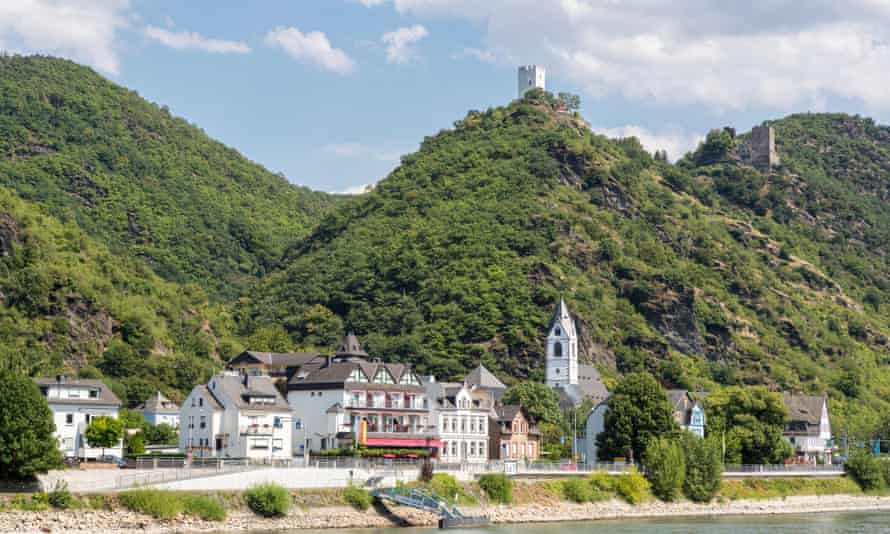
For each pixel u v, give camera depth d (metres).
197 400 186.38
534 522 166.38
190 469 144.00
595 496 180.62
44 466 130.75
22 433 129.62
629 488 186.00
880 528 174.75
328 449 187.00
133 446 173.88
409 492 152.62
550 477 181.00
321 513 146.38
